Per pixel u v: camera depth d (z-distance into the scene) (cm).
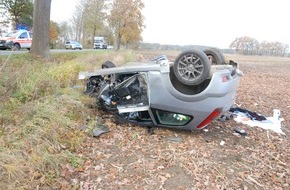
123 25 5038
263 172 439
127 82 587
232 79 539
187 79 519
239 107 823
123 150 470
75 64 922
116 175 395
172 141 520
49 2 1355
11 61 1020
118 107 571
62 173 384
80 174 388
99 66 1063
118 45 5172
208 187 383
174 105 527
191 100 513
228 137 570
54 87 679
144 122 573
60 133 477
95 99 641
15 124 489
